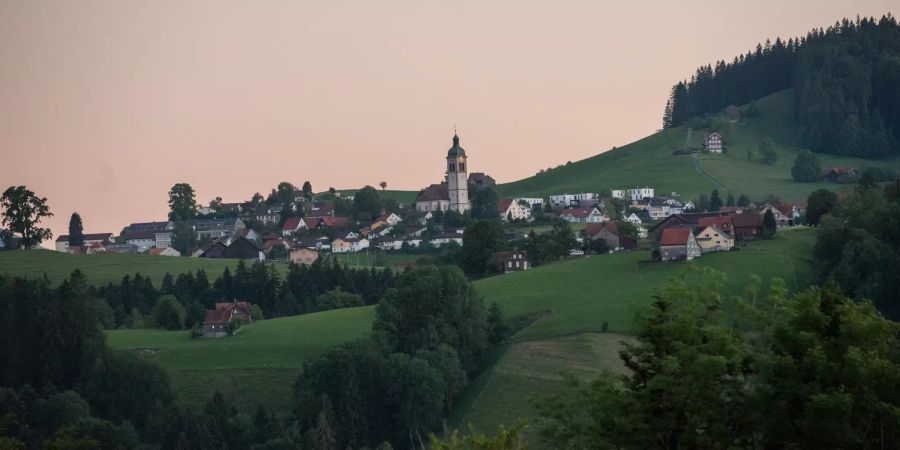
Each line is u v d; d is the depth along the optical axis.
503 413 134.50
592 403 66.50
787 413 63.38
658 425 64.19
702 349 64.50
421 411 144.00
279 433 138.25
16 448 90.19
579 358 150.88
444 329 165.62
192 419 141.25
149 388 160.75
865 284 167.00
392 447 143.75
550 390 138.38
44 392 163.25
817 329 65.31
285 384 163.38
